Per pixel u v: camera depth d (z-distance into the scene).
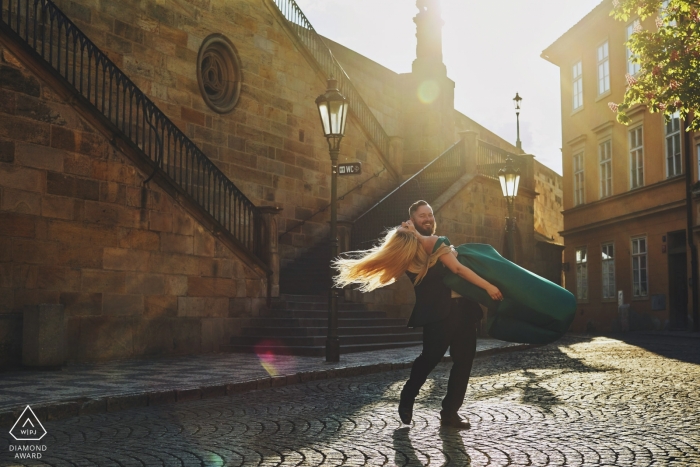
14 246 12.57
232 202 20.69
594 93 32.94
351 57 30.08
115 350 14.04
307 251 23.91
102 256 13.93
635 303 29.44
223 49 21.66
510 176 21.38
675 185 26.67
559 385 10.12
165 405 8.74
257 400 9.07
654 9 16.00
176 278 15.38
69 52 16.88
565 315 5.90
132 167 14.54
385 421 7.13
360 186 26.78
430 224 6.58
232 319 16.72
